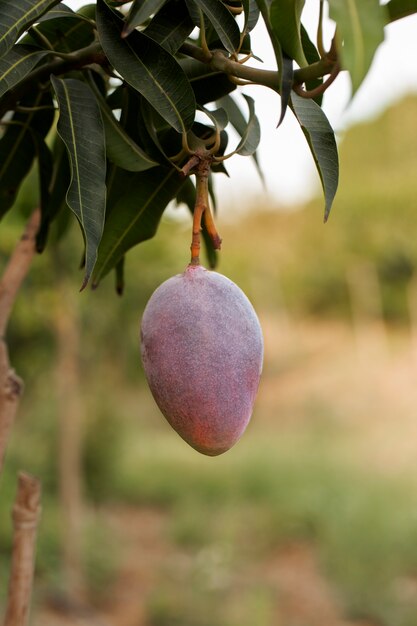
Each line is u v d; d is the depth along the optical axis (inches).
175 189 44.2
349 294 1043.9
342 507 380.5
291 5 31.3
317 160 36.0
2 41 34.1
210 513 408.8
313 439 569.9
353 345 943.7
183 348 35.1
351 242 999.0
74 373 259.6
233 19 35.8
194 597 282.7
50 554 280.8
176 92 35.5
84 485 394.0
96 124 37.5
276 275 1079.6
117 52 35.5
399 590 293.7
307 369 860.0
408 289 990.4
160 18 36.9
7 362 52.1
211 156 36.2
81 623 260.1
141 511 429.7
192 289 36.0
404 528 337.7
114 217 44.6
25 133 49.3
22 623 52.6
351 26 26.0
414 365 813.9
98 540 323.9
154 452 550.0
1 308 53.2
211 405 34.9
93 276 45.4
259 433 615.5
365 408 663.8
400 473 462.3
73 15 39.5
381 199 941.2
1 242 168.1
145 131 38.8
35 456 354.3
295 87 32.7
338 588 293.4
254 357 36.1
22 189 83.9
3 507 291.4
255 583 310.7
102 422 397.4
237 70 35.3
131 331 291.9
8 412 51.6
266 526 371.6
